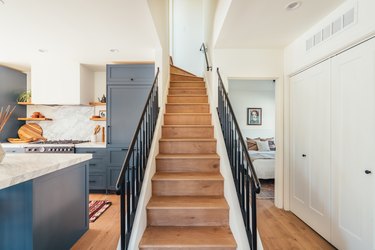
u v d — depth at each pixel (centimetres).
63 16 236
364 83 186
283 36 280
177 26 586
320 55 239
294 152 304
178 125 346
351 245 199
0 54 361
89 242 228
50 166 176
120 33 284
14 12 226
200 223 215
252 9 215
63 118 455
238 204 205
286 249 219
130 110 384
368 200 181
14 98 432
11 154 230
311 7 210
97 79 466
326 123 236
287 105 318
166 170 276
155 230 205
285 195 320
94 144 390
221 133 297
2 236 169
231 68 329
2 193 169
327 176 234
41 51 350
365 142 185
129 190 181
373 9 172
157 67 352
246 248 171
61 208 203
